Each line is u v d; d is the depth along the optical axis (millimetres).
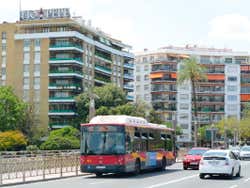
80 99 100812
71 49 104188
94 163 30172
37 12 109125
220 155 30188
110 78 122875
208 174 30328
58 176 30672
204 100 148750
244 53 155625
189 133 146000
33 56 107188
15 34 108688
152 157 35344
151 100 147625
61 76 105000
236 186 24547
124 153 30016
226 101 149625
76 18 114875
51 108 105375
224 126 114688
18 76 107750
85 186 23453
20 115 89812
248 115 127000
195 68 86500
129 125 31141
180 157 65062
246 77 151000
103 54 120062
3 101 88125
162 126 38594
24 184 25375
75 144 61594
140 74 153500
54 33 105750
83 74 108875
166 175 32906
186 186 24047
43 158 31094
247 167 46000
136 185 24125
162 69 146375
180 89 146500
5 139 60125
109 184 24766
